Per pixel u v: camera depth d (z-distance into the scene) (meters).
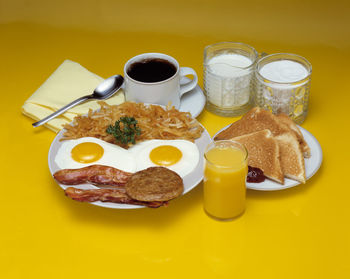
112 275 0.89
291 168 0.95
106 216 0.96
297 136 0.99
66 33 1.32
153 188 0.89
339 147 1.05
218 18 1.34
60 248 0.92
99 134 1.00
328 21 1.32
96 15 1.37
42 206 0.98
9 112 1.13
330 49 1.25
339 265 0.89
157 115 1.03
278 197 0.98
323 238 0.92
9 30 1.33
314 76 1.19
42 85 1.13
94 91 1.11
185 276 0.88
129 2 1.39
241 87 1.07
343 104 1.13
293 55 1.07
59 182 0.93
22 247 0.92
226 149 0.91
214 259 0.90
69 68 1.16
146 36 1.31
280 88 1.03
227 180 0.89
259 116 1.01
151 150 0.97
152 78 1.05
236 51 1.10
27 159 1.05
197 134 0.99
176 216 0.96
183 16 1.35
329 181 1.00
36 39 1.31
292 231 0.93
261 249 0.91
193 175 0.94
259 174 0.95
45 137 1.09
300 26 1.31
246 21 1.33
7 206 0.98
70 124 1.02
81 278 0.88
